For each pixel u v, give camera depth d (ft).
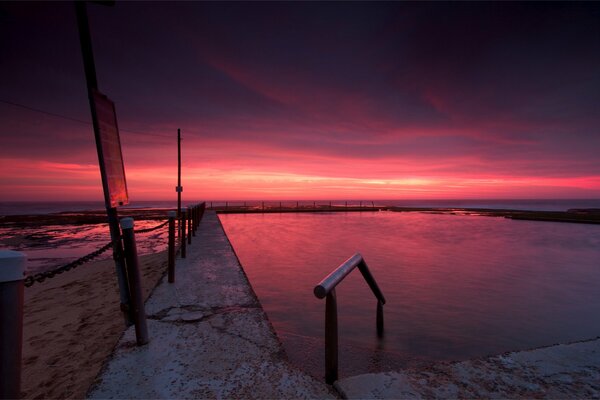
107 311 15.92
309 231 56.75
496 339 13.00
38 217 98.32
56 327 13.99
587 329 14.17
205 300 13.03
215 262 20.70
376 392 6.16
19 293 4.96
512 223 77.46
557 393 5.82
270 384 6.92
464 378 6.46
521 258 31.63
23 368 10.39
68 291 20.35
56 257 35.24
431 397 5.89
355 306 17.26
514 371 6.63
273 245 39.58
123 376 7.23
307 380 7.08
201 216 61.16
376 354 11.36
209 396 6.47
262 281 22.56
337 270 7.88
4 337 4.75
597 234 53.88
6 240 50.34
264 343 9.05
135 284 8.84
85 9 9.20
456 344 12.46
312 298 18.71
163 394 6.54
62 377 9.73
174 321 10.71
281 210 121.19
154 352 8.45
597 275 24.56
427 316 15.79
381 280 23.04
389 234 52.44
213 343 9.03
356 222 78.64
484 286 21.44
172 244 15.85
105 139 9.13
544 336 13.43
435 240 45.24
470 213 122.11
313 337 12.99
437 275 24.45
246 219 87.97
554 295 19.42
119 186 9.87
